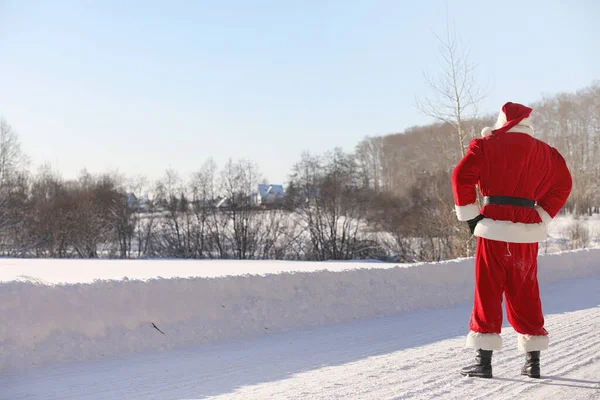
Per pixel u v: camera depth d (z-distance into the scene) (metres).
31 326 5.16
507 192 4.27
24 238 48.97
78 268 22.70
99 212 50.16
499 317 4.24
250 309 6.82
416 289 9.04
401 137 73.69
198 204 49.03
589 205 53.62
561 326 6.82
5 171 51.88
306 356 5.45
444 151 19.98
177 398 3.96
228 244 47.66
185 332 6.14
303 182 47.84
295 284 7.46
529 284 4.25
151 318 5.97
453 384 4.07
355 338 6.44
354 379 4.33
